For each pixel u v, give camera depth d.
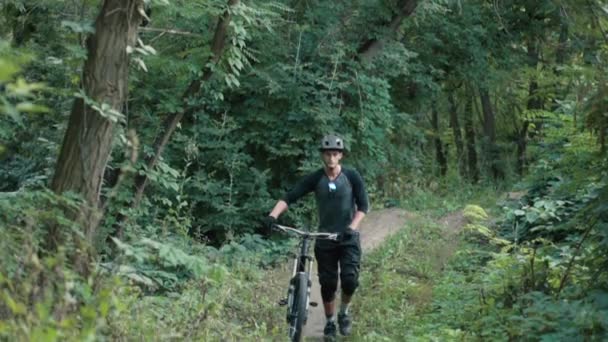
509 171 24.67
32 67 9.62
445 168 27.94
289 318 7.00
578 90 6.19
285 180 15.03
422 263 11.23
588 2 9.54
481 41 20.22
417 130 20.80
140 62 6.00
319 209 7.62
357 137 15.64
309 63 14.87
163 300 6.17
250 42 14.31
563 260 7.57
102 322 3.77
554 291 6.82
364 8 16.28
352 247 7.59
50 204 5.45
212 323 5.89
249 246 12.16
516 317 5.94
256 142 14.81
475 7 19.88
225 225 13.55
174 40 9.88
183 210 13.47
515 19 19.97
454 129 30.62
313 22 15.59
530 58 20.64
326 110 14.54
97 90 5.77
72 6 9.14
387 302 8.98
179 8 8.61
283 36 15.08
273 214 7.40
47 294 3.60
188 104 9.42
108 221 8.68
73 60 6.81
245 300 8.41
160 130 9.45
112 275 4.35
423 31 19.61
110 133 5.81
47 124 10.98
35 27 9.73
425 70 19.83
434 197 19.09
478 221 13.31
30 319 3.21
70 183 5.70
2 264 3.82
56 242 4.85
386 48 16.48
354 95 15.63
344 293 7.70
